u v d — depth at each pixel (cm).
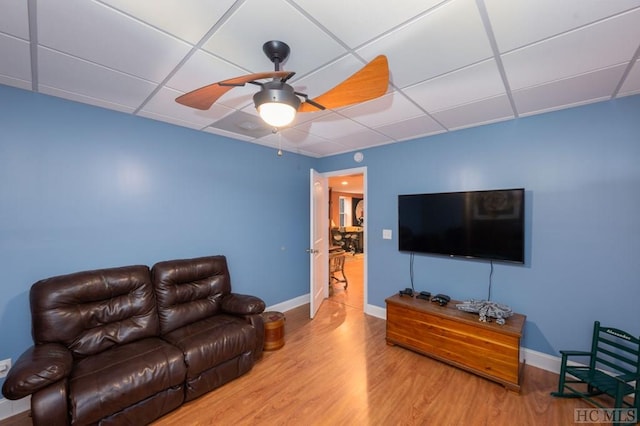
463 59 161
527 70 173
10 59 160
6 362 195
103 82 189
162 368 183
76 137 223
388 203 356
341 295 475
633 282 208
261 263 365
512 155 262
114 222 243
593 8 120
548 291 244
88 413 153
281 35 139
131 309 221
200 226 302
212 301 271
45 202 210
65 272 219
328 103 156
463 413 192
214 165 314
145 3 117
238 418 189
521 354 256
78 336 194
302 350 280
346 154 411
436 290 315
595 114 222
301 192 423
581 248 229
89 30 135
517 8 121
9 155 196
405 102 223
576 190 230
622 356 205
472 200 276
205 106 158
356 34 138
